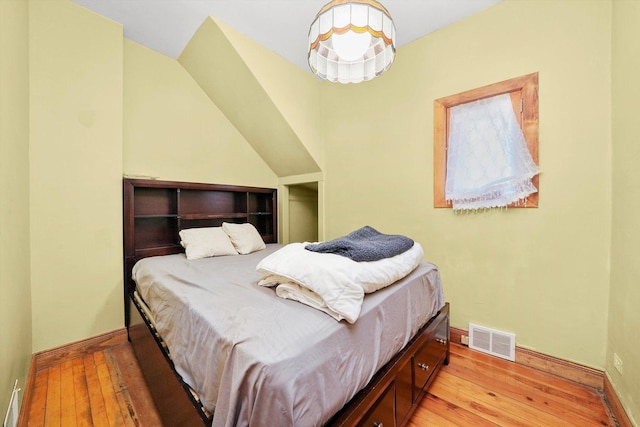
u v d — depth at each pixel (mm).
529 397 1452
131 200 2111
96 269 1941
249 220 3135
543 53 1663
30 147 1659
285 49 2441
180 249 2422
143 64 2348
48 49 1738
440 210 2125
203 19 2066
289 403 650
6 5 1216
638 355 1156
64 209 1802
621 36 1339
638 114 1191
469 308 1996
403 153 2342
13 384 1192
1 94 1138
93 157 1927
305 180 3154
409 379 1220
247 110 2705
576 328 1588
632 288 1220
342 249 1201
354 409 833
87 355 1853
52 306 1754
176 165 2541
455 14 1942
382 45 1579
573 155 1577
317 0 1879
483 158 1873
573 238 1588
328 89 2932
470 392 1494
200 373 930
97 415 1313
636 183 1201
